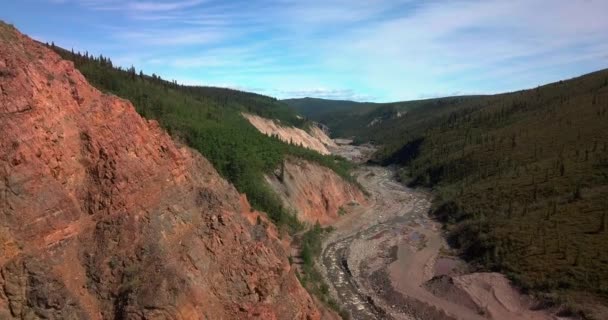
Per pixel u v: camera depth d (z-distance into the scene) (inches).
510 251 3193.9
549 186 4207.7
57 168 1499.8
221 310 1683.1
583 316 2377.0
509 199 4254.4
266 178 4072.3
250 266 1831.9
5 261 1254.3
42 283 1301.7
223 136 4099.4
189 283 1599.4
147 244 1603.1
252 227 2187.5
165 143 1962.4
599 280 2591.0
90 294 1449.3
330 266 3324.3
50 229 1400.1
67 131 1581.0
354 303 2751.0
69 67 1759.4
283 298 1862.7
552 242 3129.9
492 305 2650.1
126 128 1795.0
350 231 4190.5
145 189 1732.3
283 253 2196.1
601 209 3447.3
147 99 4163.4
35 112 1469.0
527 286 2753.4
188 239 1758.1
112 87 4094.5
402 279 3078.2
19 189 1348.4
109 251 1528.1
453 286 2849.4
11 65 1483.8
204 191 1991.9
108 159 1644.9
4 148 1352.1
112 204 1595.7
